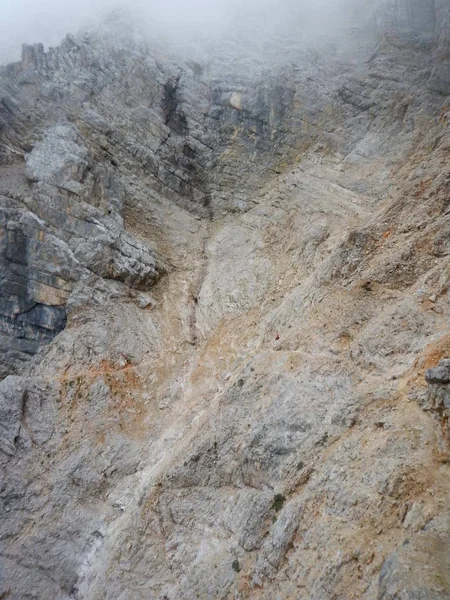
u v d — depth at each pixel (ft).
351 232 56.59
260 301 64.54
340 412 39.52
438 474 30.30
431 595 23.88
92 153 71.87
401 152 73.92
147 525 43.42
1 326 57.98
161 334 62.69
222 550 38.52
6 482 49.21
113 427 52.80
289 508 35.60
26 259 60.23
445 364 33.42
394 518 29.50
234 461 43.86
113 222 66.95
